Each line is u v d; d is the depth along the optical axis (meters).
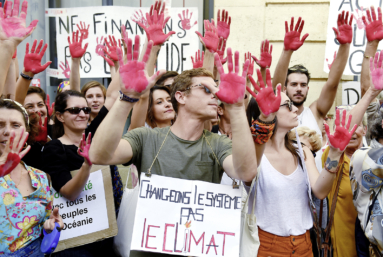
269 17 5.16
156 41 2.26
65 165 2.49
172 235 1.96
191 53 4.43
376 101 3.42
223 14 3.07
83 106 2.76
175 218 1.98
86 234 2.43
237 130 1.74
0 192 1.90
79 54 3.64
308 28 5.14
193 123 2.08
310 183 2.56
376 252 2.40
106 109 2.85
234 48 5.18
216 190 2.03
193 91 2.04
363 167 2.38
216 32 2.81
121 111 1.72
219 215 2.00
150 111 3.32
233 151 1.78
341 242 2.83
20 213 1.93
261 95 1.88
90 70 4.55
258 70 1.88
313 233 2.87
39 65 3.02
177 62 4.45
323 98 3.64
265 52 3.27
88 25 4.53
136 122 2.64
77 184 2.31
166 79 3.47
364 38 4.21
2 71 2.14
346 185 2.86
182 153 2.07
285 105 2.46
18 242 1.92
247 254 2.21
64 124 2.79
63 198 2.44
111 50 3.35
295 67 3.79
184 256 2.04
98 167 2.52
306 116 3.74
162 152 2.07
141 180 1.99
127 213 2.45
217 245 1.96
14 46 2.17
